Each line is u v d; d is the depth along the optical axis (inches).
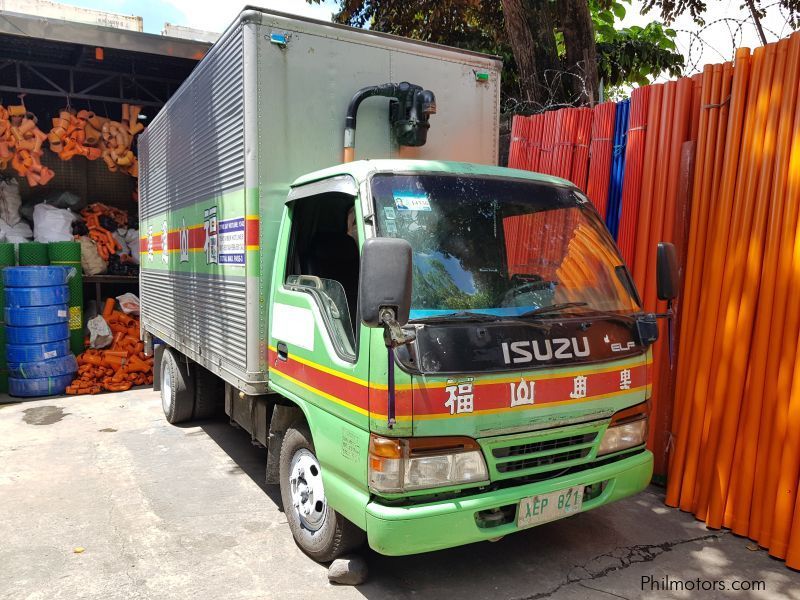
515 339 118.6
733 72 163.2
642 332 137.6
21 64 368.2
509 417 115.3
